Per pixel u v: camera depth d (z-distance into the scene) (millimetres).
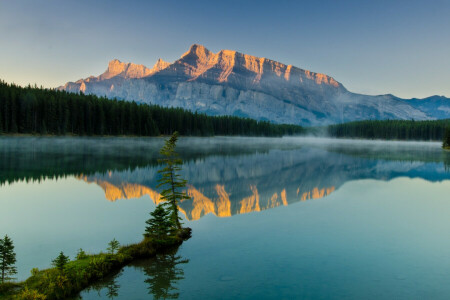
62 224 26156
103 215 29062
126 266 18516
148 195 38375
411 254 20922
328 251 21250
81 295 15016
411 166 73688
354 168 68875
